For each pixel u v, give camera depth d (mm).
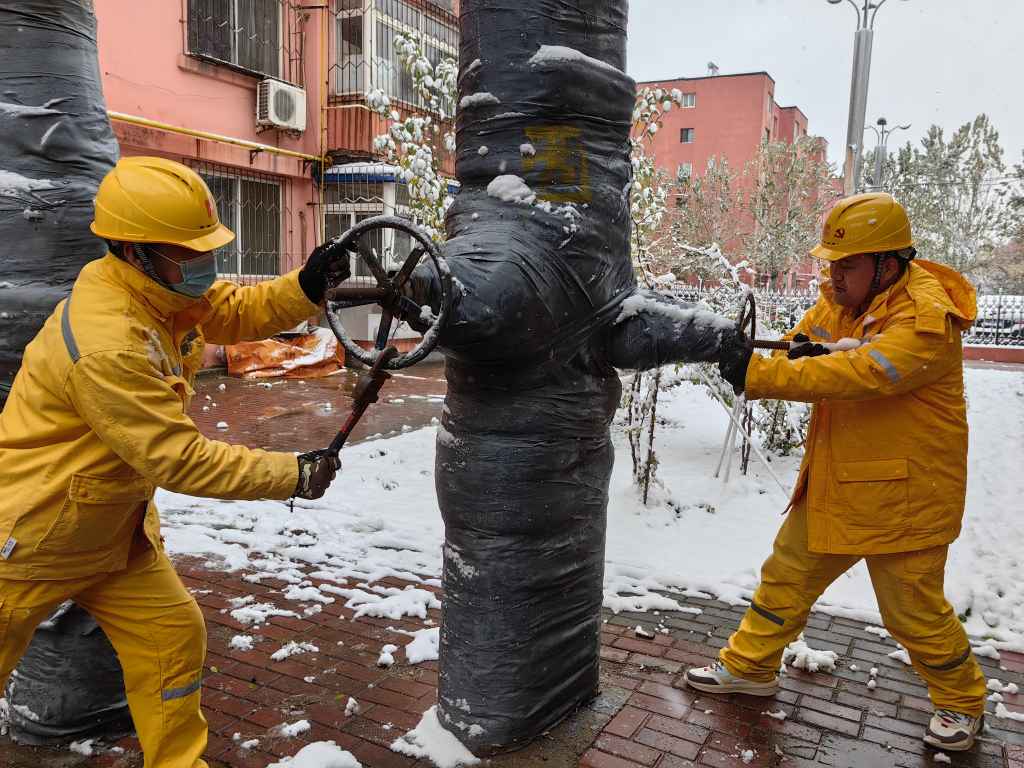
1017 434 9125
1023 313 19391
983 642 3768
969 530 5461
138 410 1976
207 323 2461
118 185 2047
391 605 3996
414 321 2145
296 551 4750
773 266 22859
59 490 2059
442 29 15602
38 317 2709
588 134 2611
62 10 2766
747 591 4316
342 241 2230
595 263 2607
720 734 2936
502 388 2615
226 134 12578
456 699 2801
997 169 35375
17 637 2172
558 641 2867
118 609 2348
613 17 2721
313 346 13000
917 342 2584
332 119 13914
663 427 8461
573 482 2781
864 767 2760
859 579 4449
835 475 2850
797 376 2615
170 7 11406
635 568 4578
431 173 6730
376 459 7180
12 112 2697
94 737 2867
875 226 2715
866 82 12273
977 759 2828
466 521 2719
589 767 2713
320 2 13641
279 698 3146
